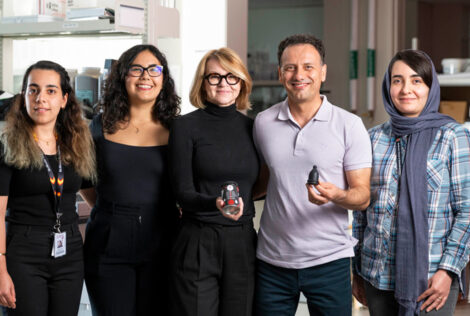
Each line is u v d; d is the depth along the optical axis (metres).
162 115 2.57
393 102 2.30
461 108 4.43
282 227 2.30
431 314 2.19
